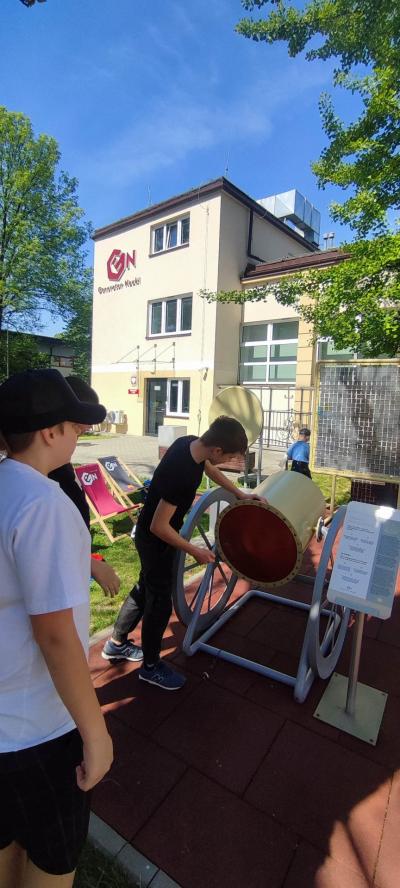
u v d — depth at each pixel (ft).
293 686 8.45
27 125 62.75
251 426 25.41
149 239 51.96
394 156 17.04
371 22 15.88
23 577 3.04
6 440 3.40
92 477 17.76
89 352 100.01
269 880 5.13
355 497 21.02
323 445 19.30
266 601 12.03
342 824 5.79
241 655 9.57
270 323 46.42
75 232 69.92
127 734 7.26
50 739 3.42
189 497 7.60
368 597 6.86
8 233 64.39
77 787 3.57
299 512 8.29
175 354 50.08
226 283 46.37
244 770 6.60
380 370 17.84
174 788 6.29
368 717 7.66
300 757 6.86
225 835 5.64
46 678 3.40
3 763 3.26
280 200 75.92
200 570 14.43
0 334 74.59
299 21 16.78
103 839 5.57
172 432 32.12
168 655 9.48
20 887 3.81
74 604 3.11
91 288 88.22
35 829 3.45
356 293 17.78
